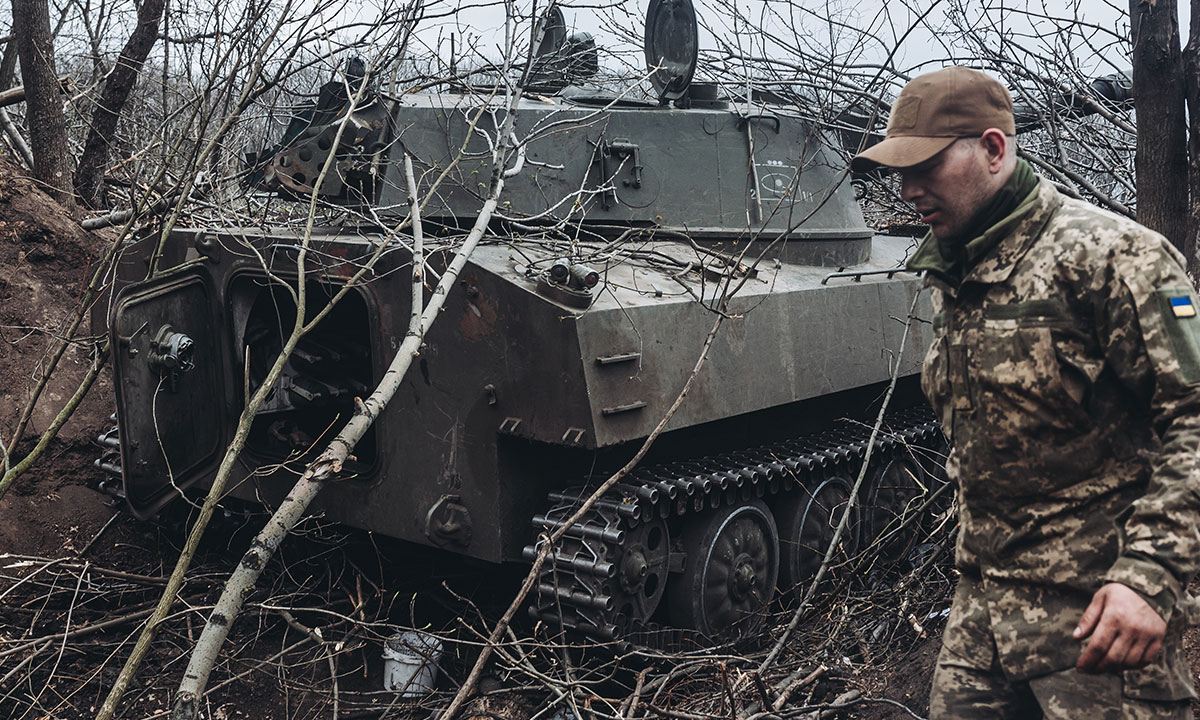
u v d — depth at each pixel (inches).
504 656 148.9
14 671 166.4
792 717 152.3
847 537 225.8
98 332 232.2
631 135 217.0
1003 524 91.3
